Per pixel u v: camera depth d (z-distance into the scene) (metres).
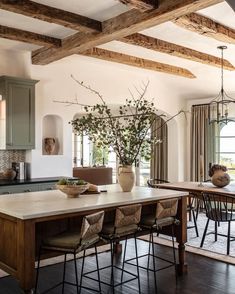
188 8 3.41
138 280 3.47
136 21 3.89
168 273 3.95
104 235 3.21
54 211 2.83
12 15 4.16
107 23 4.26
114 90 6.84
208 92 7.74
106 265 4.15
